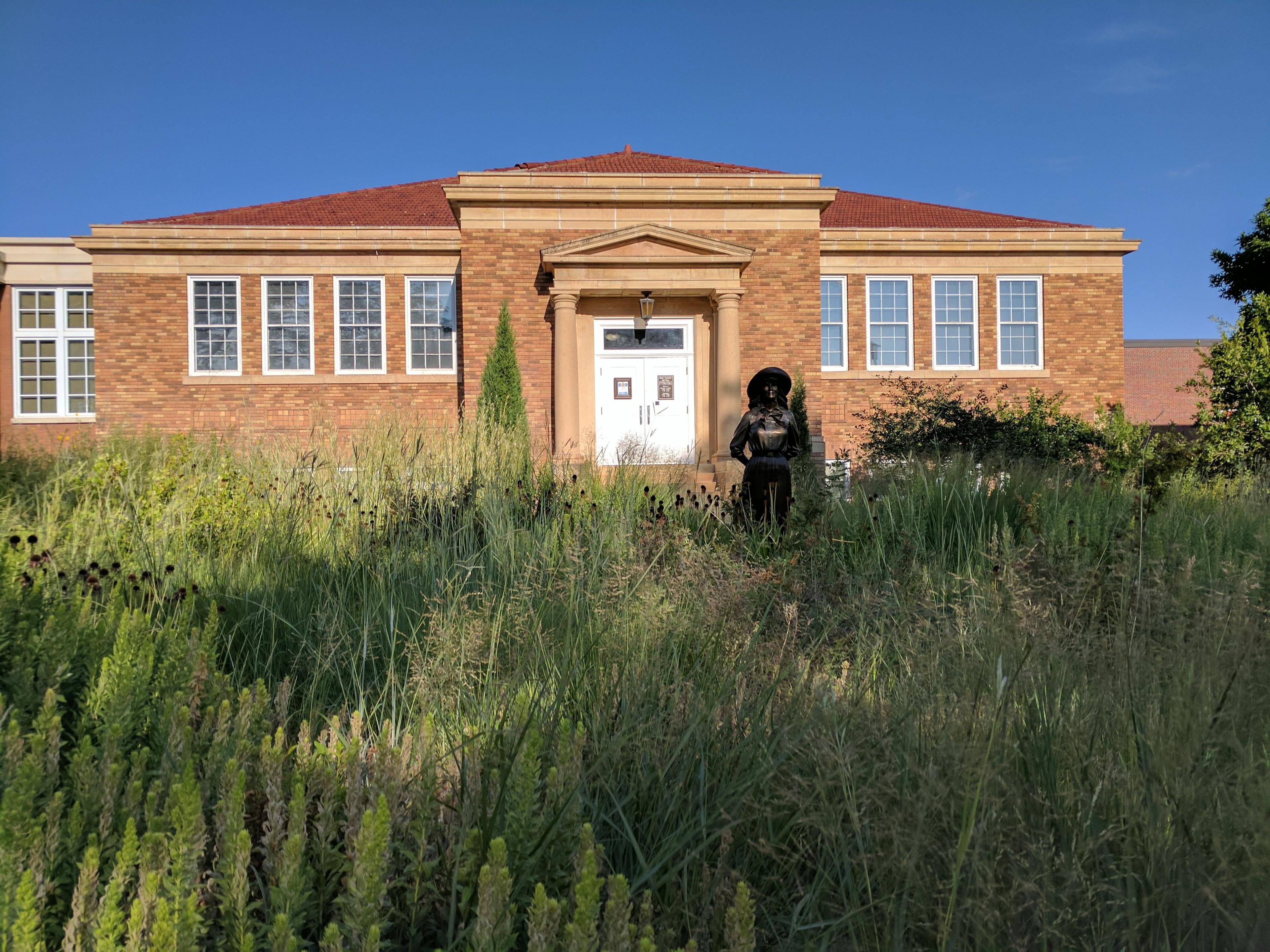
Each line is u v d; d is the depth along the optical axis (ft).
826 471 37.06
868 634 12.60
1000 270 74.84
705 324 65.10
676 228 63.98
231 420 63.26
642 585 13.35
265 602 14.90
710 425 64.28
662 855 6.98
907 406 61.31
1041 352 74.74
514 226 63.26
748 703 9.46
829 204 64.13
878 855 6.44
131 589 14.42
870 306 75.05
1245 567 10.83
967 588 13.89
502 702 9.92
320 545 19.60
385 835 5.52
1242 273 83.20
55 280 76.43
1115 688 8.11
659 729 8.71
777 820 7.52
